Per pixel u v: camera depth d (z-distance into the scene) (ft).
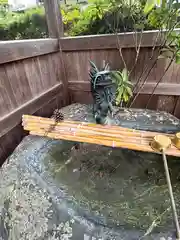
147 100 6.52
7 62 4.62
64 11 6.19
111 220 2.35
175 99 6.20
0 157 4.88
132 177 3.12
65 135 3.31
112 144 3.04
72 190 2.85
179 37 4.72
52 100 6.60
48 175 3.14
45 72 6.12
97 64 6.41
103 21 5.79
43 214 2.52
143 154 3.63
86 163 3.44
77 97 7.38
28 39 5.46
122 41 5.71
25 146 3.87
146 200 2.66
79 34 6.36
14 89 5.01
